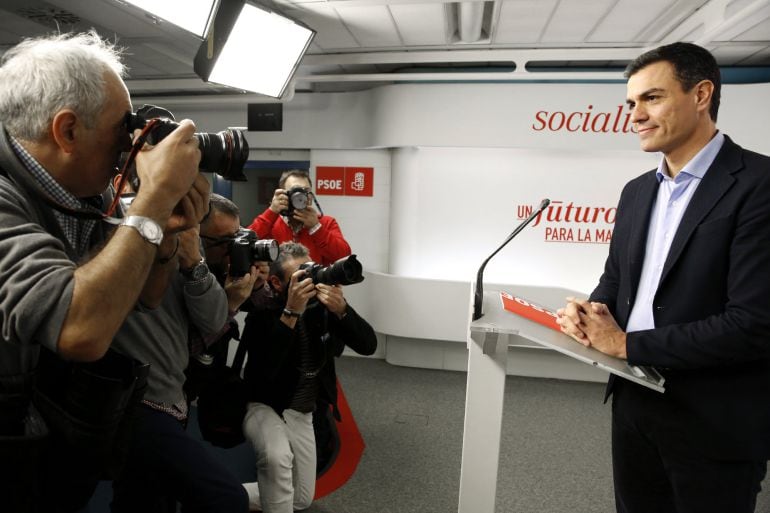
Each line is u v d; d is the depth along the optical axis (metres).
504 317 0.98
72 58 0.68
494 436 0.98
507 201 3.67
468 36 2.92
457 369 3.86
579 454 2.59
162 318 1.26
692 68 1.02
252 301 1.92
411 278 3.72
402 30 2.83
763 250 0.95
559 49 3.14
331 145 4.02
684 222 1.07
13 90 0.68
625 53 3.06
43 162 0.70
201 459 1.23
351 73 3.86
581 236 3.62
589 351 0.94
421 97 3.57
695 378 1.04
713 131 1.08
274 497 1.77
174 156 0.69
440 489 2.23
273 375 1.82
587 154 3.55
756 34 2.73
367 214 4.04
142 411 1.20
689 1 2.38
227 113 4.23
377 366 3.92
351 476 2.34
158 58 3.28
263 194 4.75
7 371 0.71
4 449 0.68
